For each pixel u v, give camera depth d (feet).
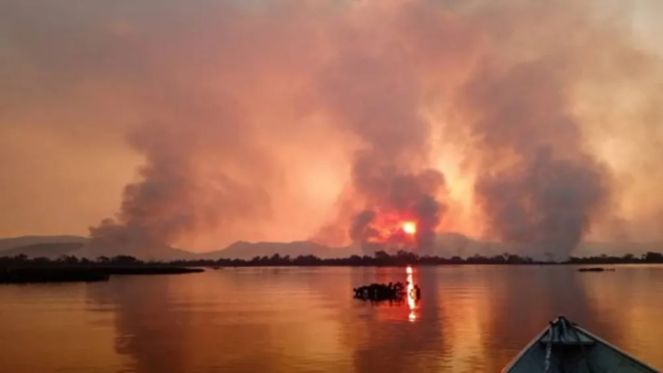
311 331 95.30
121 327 102.89
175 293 205.16
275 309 138.00
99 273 404.98
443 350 75.10
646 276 368.27
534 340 44.19
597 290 205.98
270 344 81.71
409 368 64.23
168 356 72.90
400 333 91.81
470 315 120.06
